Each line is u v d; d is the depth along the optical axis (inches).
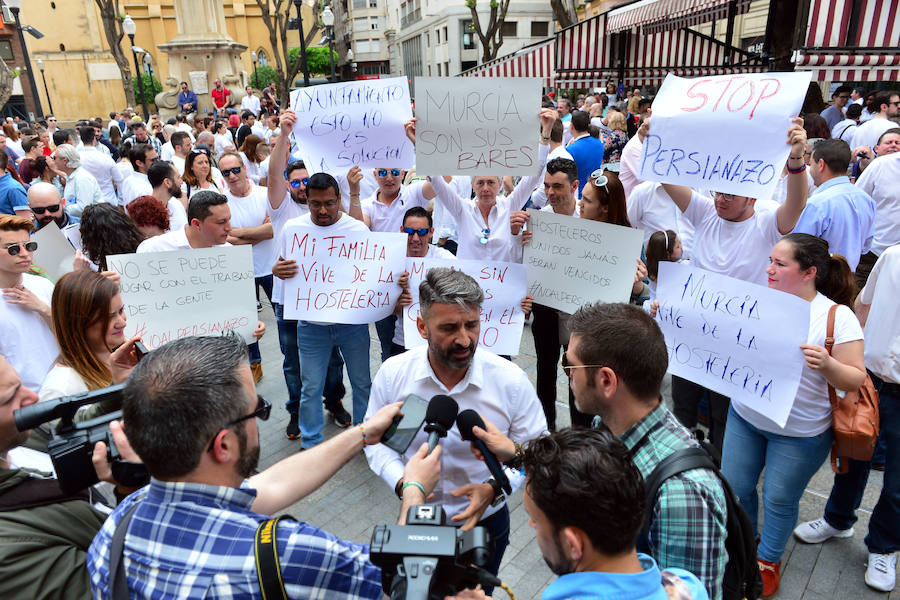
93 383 94.4
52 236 162.7
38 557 54.4
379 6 2361.0
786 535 108.0
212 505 49.0
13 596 52.4
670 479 60.9
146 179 270.1
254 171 341.4
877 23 228.2
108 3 959.6
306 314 145.1
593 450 49.6
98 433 59.6
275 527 47.8
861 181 208.2
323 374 159.9
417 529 49.8
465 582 49.8
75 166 281.1
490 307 135.6
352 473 158.2
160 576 46.1
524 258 147.0
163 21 1507.1
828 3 229.5
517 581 120.7
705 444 67.3
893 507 110.7
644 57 461.1
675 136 119.0
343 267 143.3
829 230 159.0
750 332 98.3
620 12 443.5
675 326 110.3
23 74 1405.0
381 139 149.6
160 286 126.1
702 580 58.3
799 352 92.6
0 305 111.7
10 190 238.2
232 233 200.5
